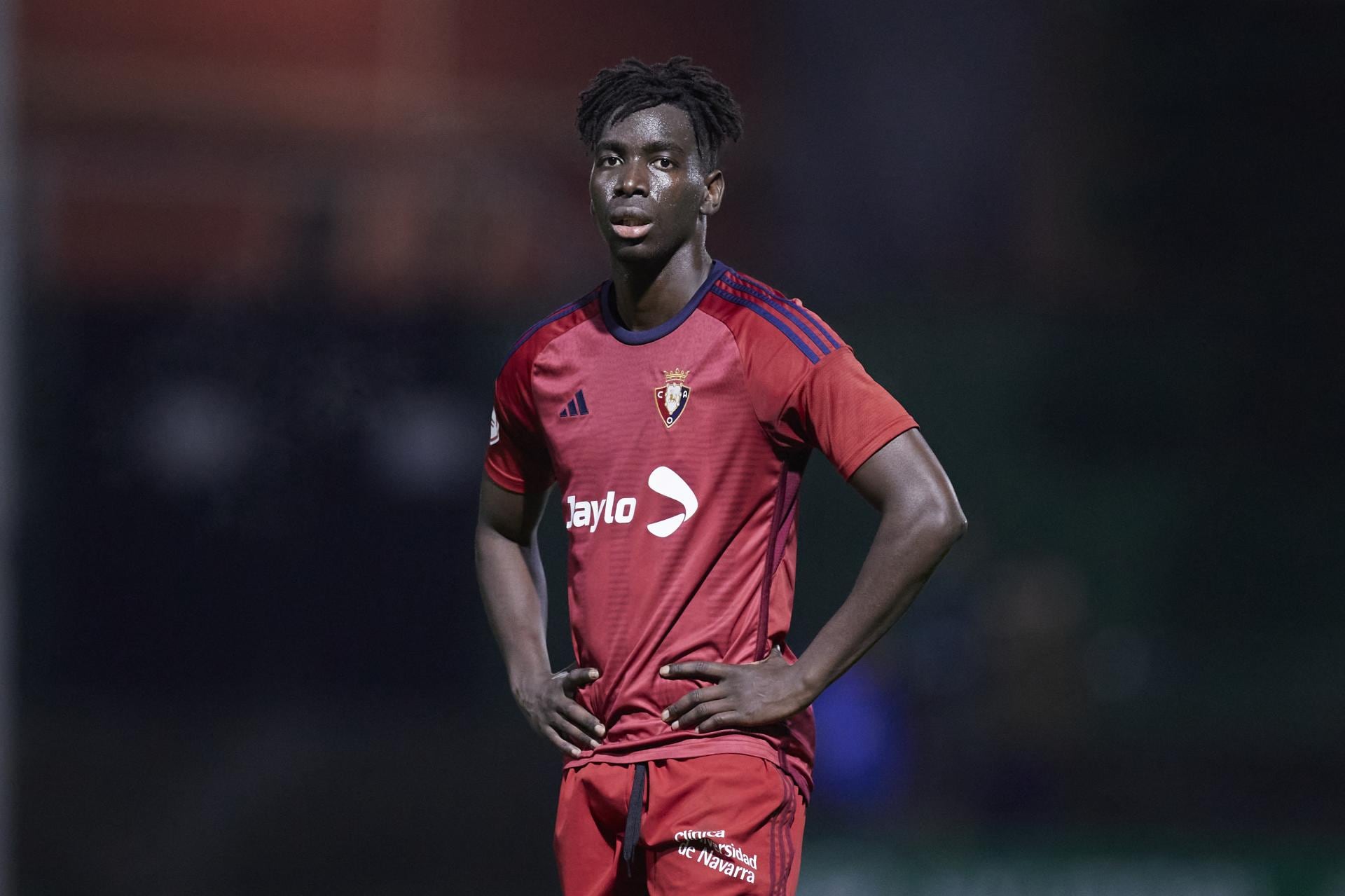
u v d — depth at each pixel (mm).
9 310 28578
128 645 40844
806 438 11992
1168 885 28438
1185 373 43594
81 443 40938
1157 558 42906
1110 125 52844
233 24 53875
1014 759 35938
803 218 55719
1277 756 40031
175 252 51906
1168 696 41375
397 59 54562
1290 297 46562
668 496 11852
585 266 53250
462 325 42188
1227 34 50500
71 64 52656
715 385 11875
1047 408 43188
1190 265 49812
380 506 41688
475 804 38781
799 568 40812
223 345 41500
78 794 38219
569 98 55656
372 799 38594
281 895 37188
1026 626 36906
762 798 11609
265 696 41031
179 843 37594
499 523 13602
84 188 51594
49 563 40688
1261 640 42438
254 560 41312
